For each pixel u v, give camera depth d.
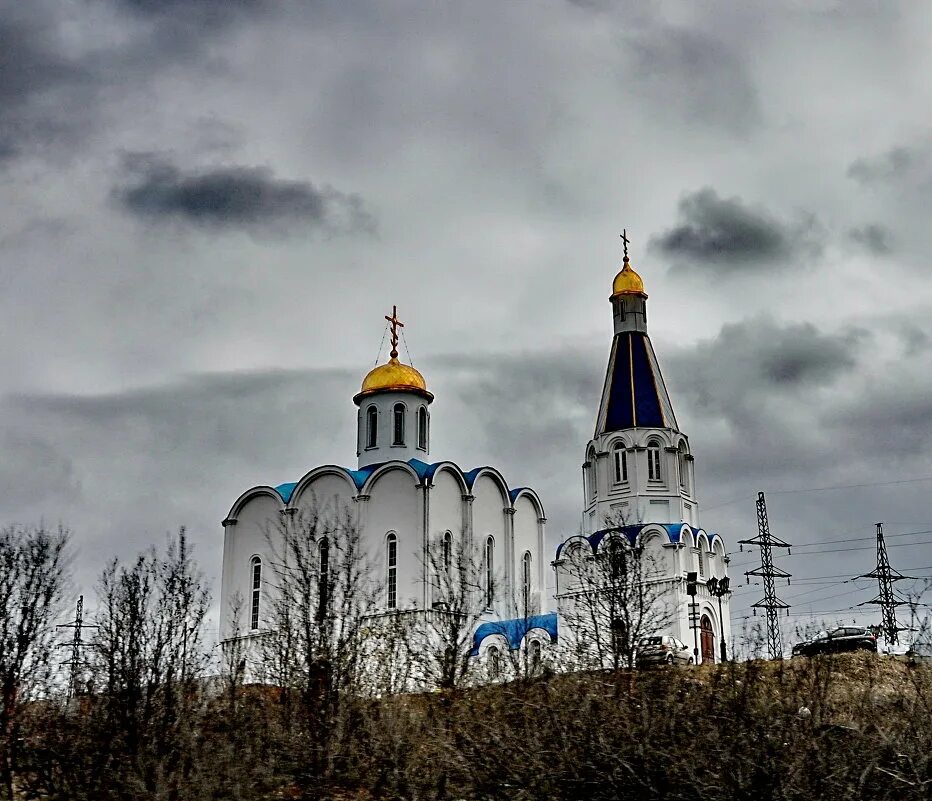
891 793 21.06
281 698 27.55
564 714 24.14
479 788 22.69
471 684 35.53
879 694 27.59
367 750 24.66
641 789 21.55
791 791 20.56
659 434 60.94
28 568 30.12
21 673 27.52
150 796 22.06
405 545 49.47
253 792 22.89
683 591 56.91
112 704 25.16
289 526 49.28
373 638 38.00
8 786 23.06
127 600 30.27
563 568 58.03
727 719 22.56
